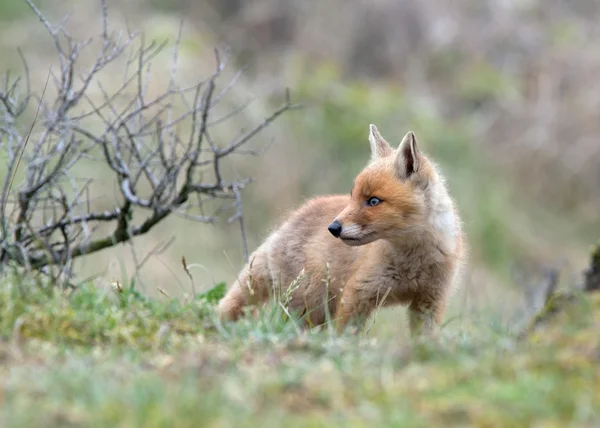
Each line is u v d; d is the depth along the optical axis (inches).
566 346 269.0
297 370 265.9
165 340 319.3
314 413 238.8
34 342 301.1
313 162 1007.6
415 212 402.0
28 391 249.1
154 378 257.1
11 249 390.0
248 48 1220.5
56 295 337.1
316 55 1214.3
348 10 1243.2
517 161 1124.5
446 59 1237.1
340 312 406.3
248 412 234.7
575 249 1043.3
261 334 321.4
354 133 1040.8
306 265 433.7
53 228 430.3
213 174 912.3
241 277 448.8
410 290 414.3
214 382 254.4
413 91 1190.3
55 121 428.5
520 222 1045.8
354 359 281.7
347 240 401.4
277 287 441.7
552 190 1114.7
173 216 863.7
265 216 942.4
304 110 1039.0
